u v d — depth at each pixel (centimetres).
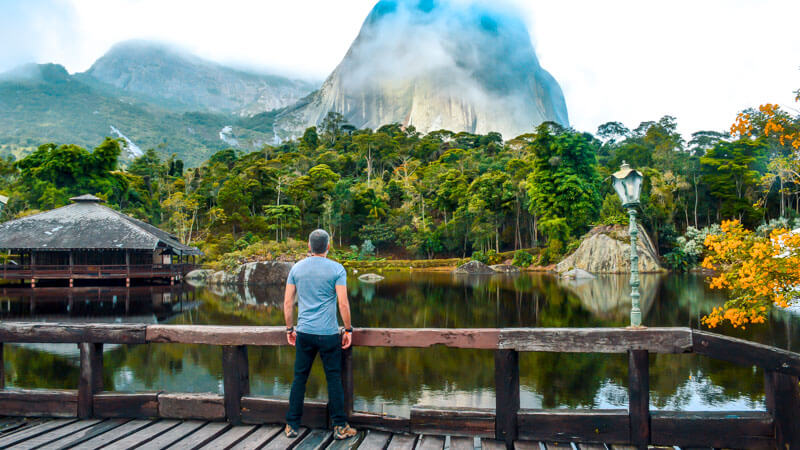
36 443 356
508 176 6288
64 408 411
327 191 7506
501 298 2477
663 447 347
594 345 345
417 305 2188
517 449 341
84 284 3447
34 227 3356
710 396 804
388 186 8500
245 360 400
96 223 3419
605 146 9788
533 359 1084
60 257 3409
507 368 354
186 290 3036
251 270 3506
